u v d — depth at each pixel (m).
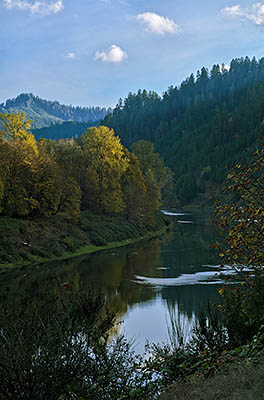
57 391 5.93
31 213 53.44
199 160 193.00
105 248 54.44
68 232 53.75
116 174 70.56
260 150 9.59
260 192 9.42
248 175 9.46
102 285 30.88
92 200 68.12
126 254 48.75
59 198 52.88
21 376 5.68
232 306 9.02
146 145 108.25
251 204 9.28
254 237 9.15
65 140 77.62
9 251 41.03
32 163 51.16
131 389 6.97
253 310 9.23
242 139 172.38
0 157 48.62
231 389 5.47
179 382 6.61
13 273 35.62
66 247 48.19
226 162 162.00
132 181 76.88
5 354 5.72
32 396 5.70
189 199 161.50
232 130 198.25
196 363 7.39
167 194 166.12
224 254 9.67
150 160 108.50
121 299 26.08
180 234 70.94
